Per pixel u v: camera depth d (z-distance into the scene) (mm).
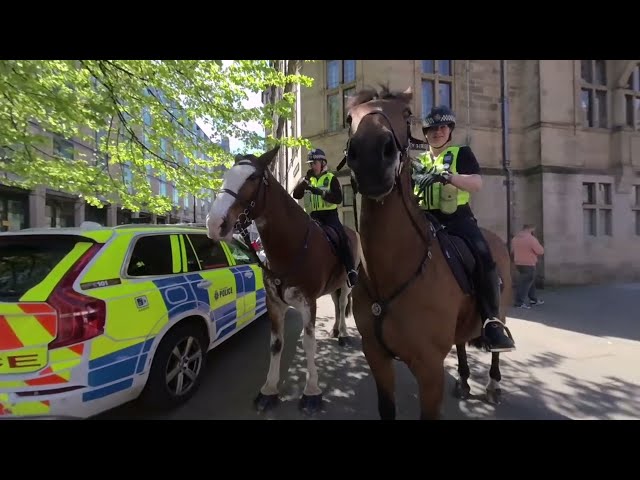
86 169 6176
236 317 4922
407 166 2207
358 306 2447
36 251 3104
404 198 2146
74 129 6133
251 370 4723
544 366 4801
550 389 4102
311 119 11570
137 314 3174
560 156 10977
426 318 2182
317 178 4793
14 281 2838
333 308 8906
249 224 3293
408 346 2195
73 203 21703
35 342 2633
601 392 4023
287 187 18750
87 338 2752
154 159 6707
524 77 11305
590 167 11266
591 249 11211
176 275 3932
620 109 11438
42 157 6492
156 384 3424
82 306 2758
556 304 8562
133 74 5141
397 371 4711
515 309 8102
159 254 3869
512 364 4879
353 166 1677
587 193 11344
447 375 4574
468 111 10898
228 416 3559
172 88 6020
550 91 10883
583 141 11203
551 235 10789
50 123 5754
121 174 6969
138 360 3156
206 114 6438
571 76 11062
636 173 11539
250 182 3252
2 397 2568
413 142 2262
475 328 2768
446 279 2287
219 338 4430
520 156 11367
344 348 5660
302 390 4164
